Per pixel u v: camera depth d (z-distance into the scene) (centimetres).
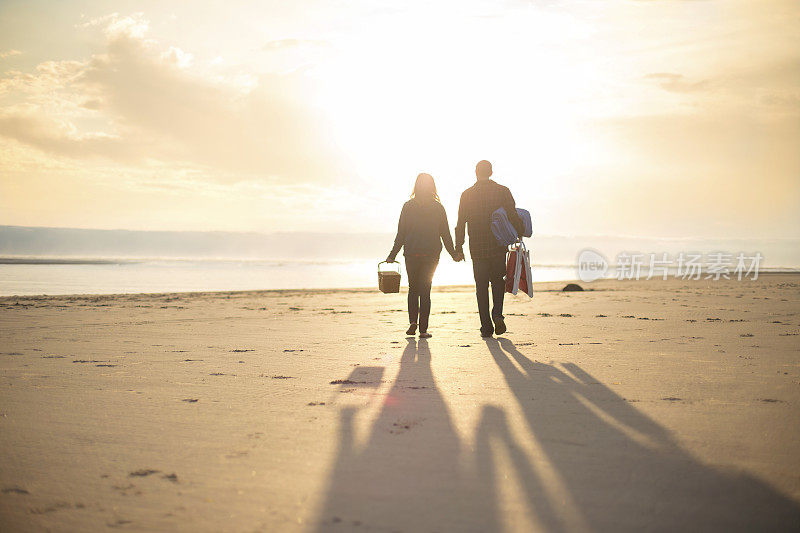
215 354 527
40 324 775
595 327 705
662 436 274
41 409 332
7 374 436
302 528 182
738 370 433
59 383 403
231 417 313
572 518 188
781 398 348
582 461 240
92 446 265
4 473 232
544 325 729
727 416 308
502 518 188
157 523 187
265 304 1111
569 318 806
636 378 407
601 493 207
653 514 191
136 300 1203
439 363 474
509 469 231
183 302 1159
